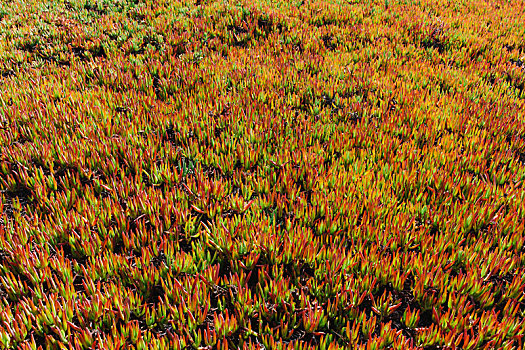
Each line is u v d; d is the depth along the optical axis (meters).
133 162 4.16
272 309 2.72
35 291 2.69
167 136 4.90
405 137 4.94
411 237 3.21
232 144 4.53
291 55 7.30
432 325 2.49
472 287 2.85
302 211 3.58
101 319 2.65
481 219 3.48
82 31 8.45
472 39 8.41
